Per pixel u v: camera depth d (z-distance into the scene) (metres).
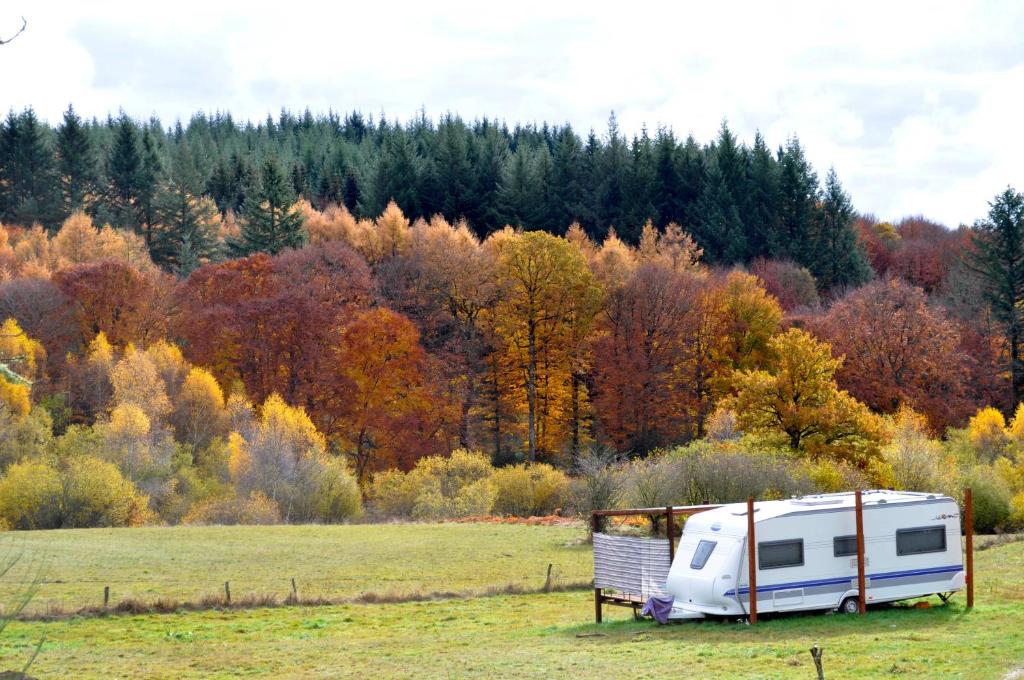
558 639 25.94
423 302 103.75
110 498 59.84
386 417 90.12
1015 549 39.97
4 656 25.78
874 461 55.94
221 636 28.91
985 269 102.94
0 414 67.81
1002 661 19.72
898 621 24.91
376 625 30.39
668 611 26.42
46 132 158.50
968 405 91.56
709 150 164.75
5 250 113.69
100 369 86.88
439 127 192.00
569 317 98.69
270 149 194.00
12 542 44.81
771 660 20.81
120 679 22.98
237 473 67.25
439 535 52.44
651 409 92.75
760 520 25.53
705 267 122.75
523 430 98.44
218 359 94.38
